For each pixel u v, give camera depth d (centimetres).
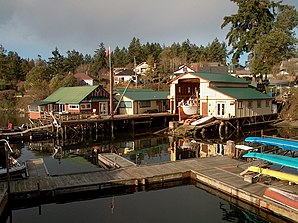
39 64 10769
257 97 3731
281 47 4419
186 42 12306
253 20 4959
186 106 3669
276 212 1124
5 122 4684
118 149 2638
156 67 8075
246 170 1466
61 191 1329
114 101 4216
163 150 2530
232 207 1259
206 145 2678
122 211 1220
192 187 1512
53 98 4122
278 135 3130
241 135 3200
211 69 6347
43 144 2908
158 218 1154
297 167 1277
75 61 11669
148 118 3816
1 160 1684
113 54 12519
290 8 4847
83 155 2419
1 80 7656
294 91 4431
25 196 1277
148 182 1484
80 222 1129
